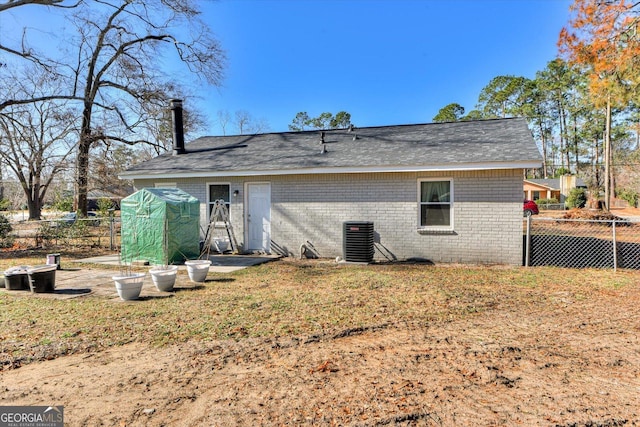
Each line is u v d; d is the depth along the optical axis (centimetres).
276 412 272
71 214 1923
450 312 523
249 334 441
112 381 326
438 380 320
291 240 1073
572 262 858
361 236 927
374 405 280
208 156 1259
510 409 273
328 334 438
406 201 957
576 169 4409
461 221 914
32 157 2009
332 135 1315
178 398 295
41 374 343
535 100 4503
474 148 936
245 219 1121
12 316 519
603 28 1070
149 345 411
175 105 1350
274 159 1108
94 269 909
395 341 415
